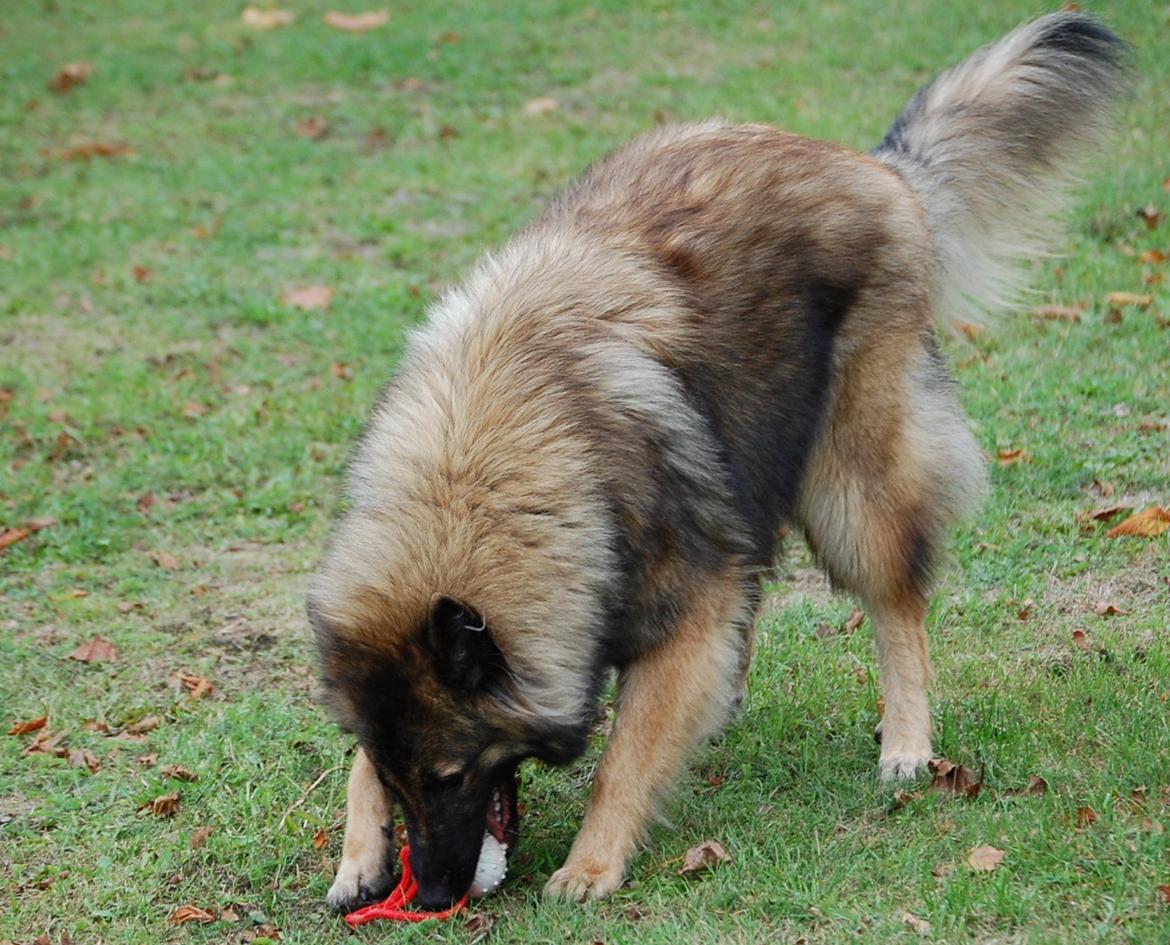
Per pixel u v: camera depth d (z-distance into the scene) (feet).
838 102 45.03
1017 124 22.00
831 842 16.51
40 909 17.02
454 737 15.20
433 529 15.24
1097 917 14.19
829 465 19.04
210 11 63.57
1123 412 27.32
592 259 17.29
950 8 52.31
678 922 15.29
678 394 16.71
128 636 23.44
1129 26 47.29
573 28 56.80
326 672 15.70
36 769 19.85
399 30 58.29
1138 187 36.99
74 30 61.98
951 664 20.45
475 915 16.07
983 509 24.16
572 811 18.29
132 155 48.85
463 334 16.66
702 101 47.19
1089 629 20.85
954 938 14.16
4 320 37.32
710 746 19.38
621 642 16.63
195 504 28.22
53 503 28.12
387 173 45.70
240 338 35.53
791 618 22.53
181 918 16.66
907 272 18.86
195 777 19.38
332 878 17.16
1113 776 16.69
